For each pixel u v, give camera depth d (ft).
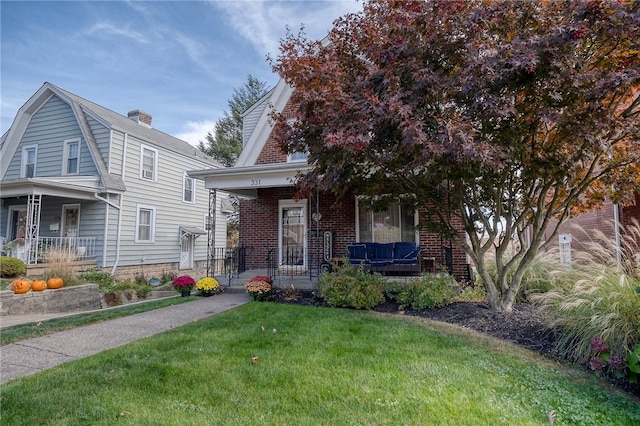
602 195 19.20
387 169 17.53
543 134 15.42
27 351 13.52
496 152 12.50
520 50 12.25
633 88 15.01
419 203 20.06
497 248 19.29
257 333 15.12
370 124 13.01
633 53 13.06
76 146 42.52
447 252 26.76
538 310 17.07
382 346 13.26
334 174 15.88
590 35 12.60
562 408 8.89
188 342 13.94
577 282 15.30
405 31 14.05
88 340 14.93
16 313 23.58
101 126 41.73
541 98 13.38
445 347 13.25
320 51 18.07
